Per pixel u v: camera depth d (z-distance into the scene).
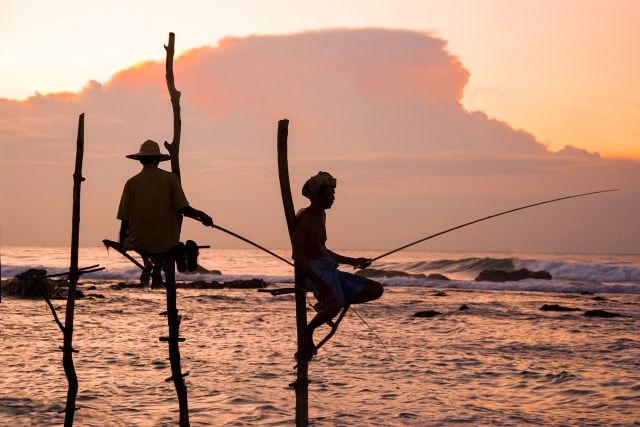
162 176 6.77
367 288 6.65
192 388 10.83
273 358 13.91
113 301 26.80
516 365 13.36
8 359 13.11
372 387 11.16
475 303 29.09
